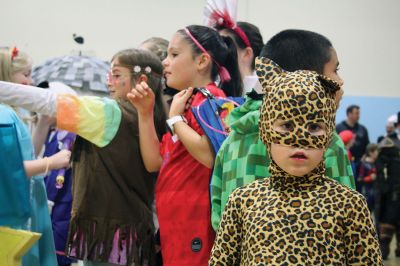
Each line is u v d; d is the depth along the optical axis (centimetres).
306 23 886
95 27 833
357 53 909
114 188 247
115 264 245
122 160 249
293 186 157
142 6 845
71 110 244
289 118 154
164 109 271
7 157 231
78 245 247
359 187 801
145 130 245
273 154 159
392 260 687
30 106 244
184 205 226
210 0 311
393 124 840
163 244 231
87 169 250
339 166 182
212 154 218
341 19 899
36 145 335
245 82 273
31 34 819
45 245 271
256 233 156
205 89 232
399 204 701
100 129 247
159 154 247
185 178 227
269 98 159
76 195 251
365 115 920
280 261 152
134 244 246
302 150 153
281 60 194
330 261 150
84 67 457
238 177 192
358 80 916
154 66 267
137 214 250
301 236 152
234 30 306
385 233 704
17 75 287
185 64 251
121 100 261
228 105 225
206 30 256
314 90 154
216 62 255
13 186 232
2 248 218
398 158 705
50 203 361
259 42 329
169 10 852
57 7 823
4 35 815
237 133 198
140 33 845
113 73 265
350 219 152
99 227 245
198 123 220
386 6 906
